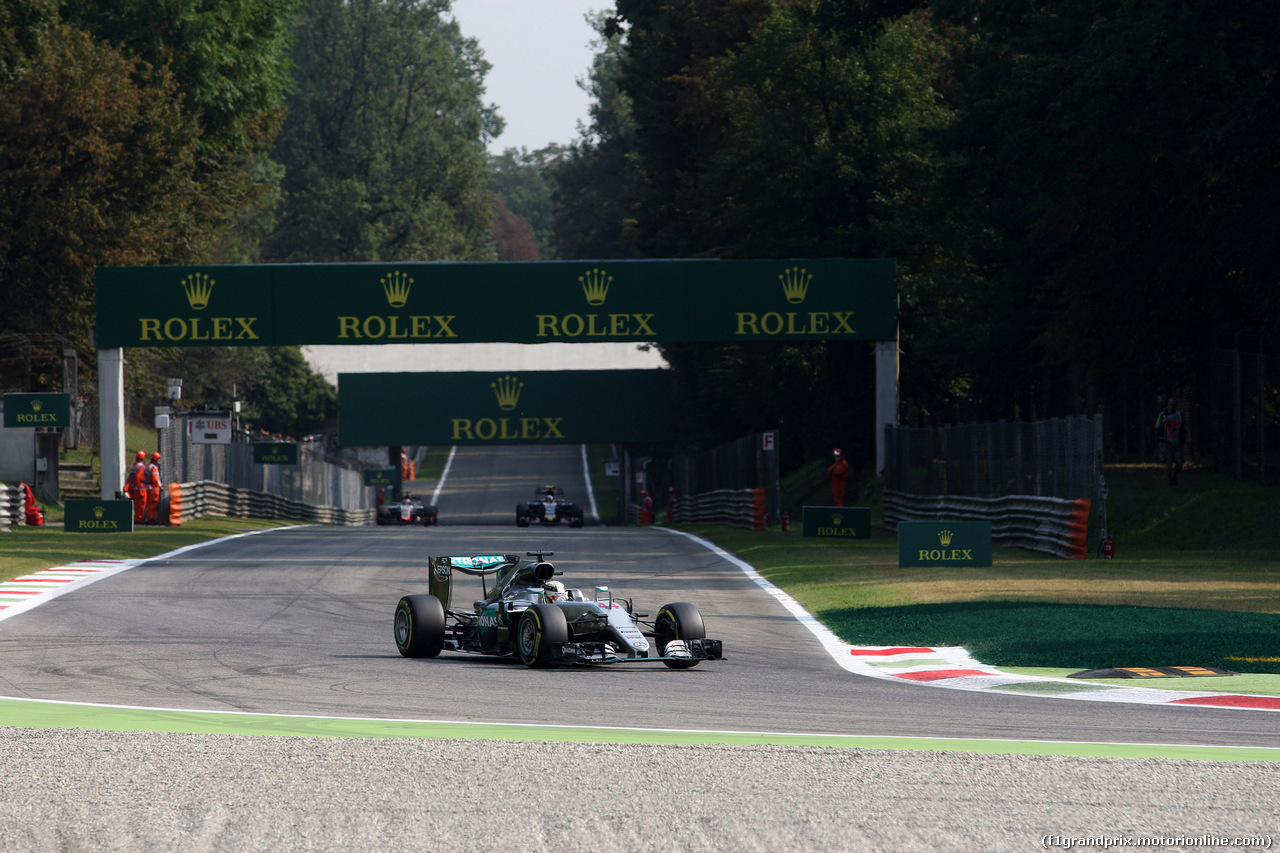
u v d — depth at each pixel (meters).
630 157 197.88
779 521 96.25
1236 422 75.31
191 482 104.12
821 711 23.39
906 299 109.50
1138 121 69.94
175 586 51.53
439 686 26.98
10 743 19.47
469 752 18.69
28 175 110.19
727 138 131.38
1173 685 26.00
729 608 43.66
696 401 150.88
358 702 24.66
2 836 14.04
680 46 165.62
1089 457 59.25
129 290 90.88
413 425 144.38
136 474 91.69
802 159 113.50
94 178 113.06
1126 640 31.64
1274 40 64.12
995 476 73.50
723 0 150.12
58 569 58.22
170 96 124.12
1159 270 77.75
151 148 116.44
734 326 91.50
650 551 72.94
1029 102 78.25
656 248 156.75
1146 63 65.38
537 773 17.16
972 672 28.67
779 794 15.95
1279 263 67.88
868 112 114.06
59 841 13.85
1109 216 77.69
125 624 39.34
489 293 91.75
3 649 33.41
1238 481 74.44
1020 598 41.31
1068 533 59.12
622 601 32.75
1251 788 16.27
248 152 151.62
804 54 115.25
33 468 102.00
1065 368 106.38
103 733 20.45
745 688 26.69
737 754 18.47
